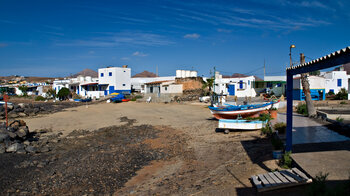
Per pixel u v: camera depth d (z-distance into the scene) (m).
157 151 13.95
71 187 9.38
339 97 34.50
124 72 58.09
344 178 6.71
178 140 16.25
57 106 42.72
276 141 10.29
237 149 12.80
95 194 8.73
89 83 60.72
